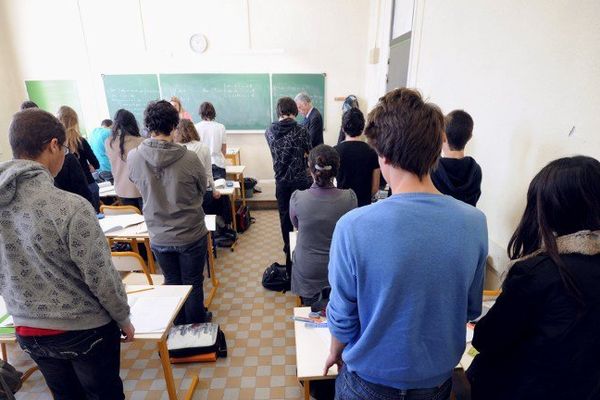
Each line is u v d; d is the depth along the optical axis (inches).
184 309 84.3
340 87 188.5
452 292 26.2
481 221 26.9
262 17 176.9
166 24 177.5
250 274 121.0
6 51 180.1
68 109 113.0
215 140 143.4
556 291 27.8
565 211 28.7
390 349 27.3
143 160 66.9
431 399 30.0
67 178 86.9
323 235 67.5
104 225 90.3
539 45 57.4
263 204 192.1
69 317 40.9
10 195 36.0
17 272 38.6
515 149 64.9
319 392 63.3
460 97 86.4
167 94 188.1
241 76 185.6
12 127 38.5
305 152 110.3
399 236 24.6
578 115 49.6
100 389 46.8
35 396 70.7
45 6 173.8
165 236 72.1
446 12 93.7
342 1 175.2
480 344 35.8
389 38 151.3
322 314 56.7
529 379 31.2
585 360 28.7
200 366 79.4
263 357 82.3
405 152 25.6
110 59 182.4
